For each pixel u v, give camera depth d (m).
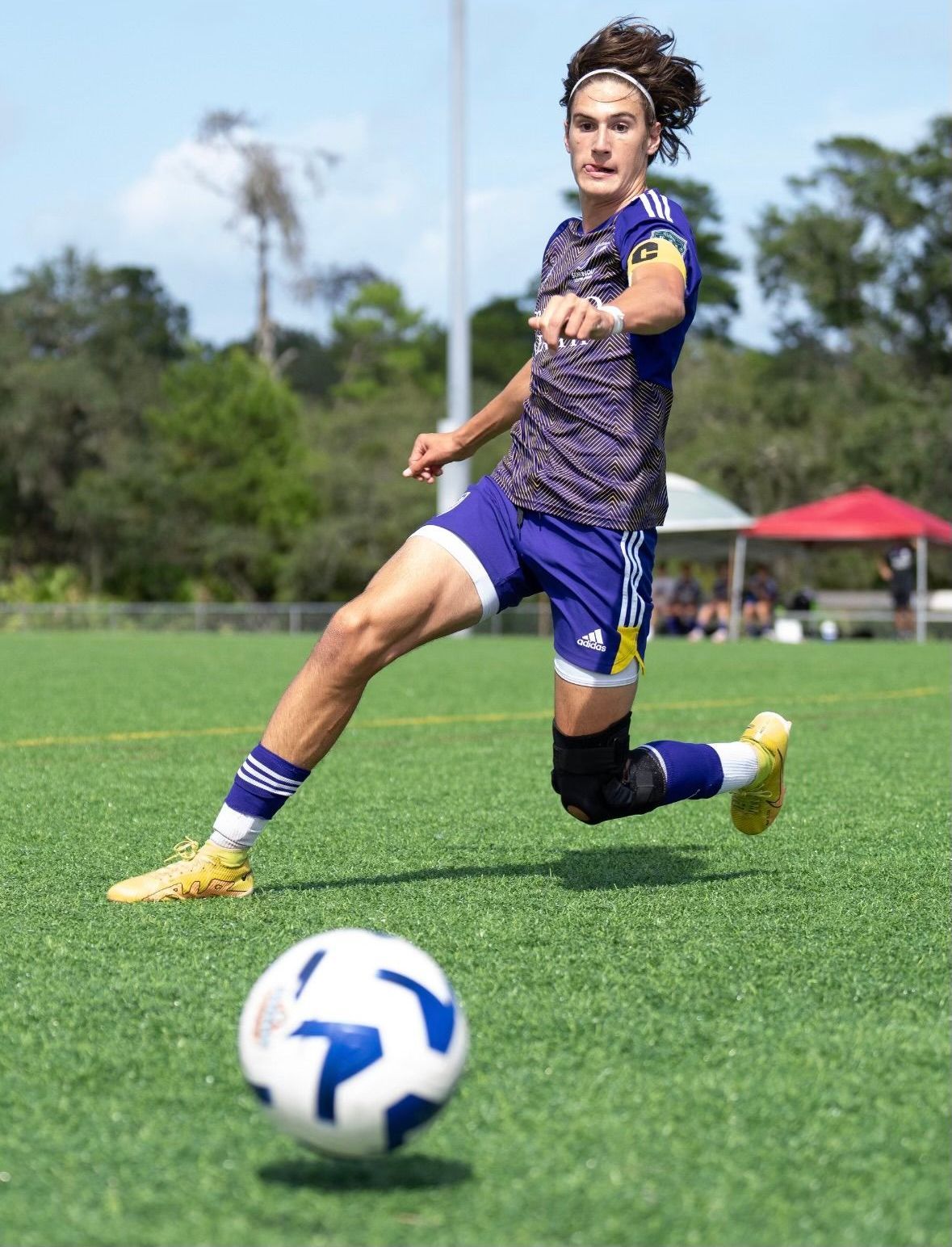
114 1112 3.06
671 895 5.37
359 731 11.80
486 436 5.72
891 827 7.01
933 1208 2.57
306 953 2.77
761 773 5.71
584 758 5.23
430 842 6.59
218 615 44.34
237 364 62.19
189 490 60.00
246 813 5.23
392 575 5.06
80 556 63.88
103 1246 2.43
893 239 66.94
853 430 60.88
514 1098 3.13
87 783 8.57
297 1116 2.61
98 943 4.58
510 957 4.37
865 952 4.45
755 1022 3.69
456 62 38.47
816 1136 2.91
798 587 58.62
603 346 4.98
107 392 61.88
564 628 5.12
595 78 5.08
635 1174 2.72
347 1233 2.47
